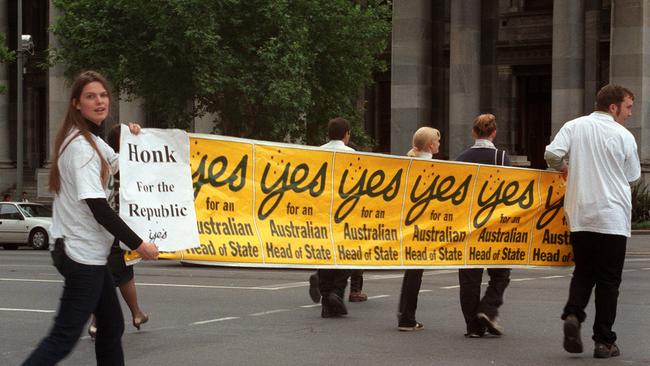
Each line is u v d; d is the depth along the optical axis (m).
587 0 37.84
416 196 10.02
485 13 40.19
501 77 42.19
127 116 41.41
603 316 8.63
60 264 5.94
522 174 10.22
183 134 7.49
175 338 10.31
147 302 13.79
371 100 45.78
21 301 14.33
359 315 12.13
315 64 30.53
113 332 6.23
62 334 5.91
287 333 10.59
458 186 10.10
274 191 9.20
